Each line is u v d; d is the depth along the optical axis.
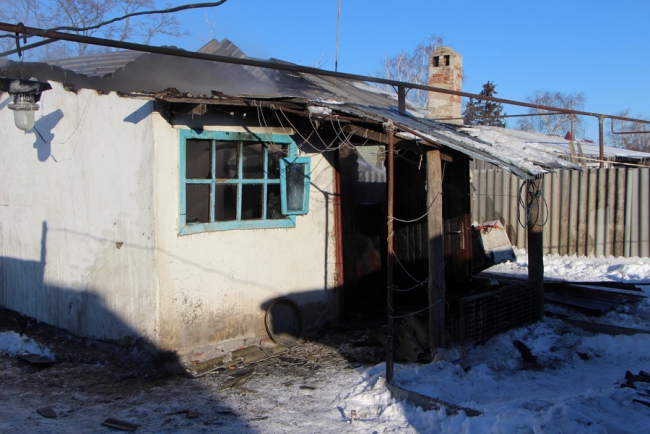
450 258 8.91
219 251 6.68
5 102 8.29
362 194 10.73
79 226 7.04
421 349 6.36
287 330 7.37
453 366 5.98
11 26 4.40
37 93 5.76
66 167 7.19
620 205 12.07
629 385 5.15
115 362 6.33
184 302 6.33
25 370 6.18
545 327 7.59
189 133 6.29
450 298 8.04
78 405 5.20
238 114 6.78
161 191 6.07
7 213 8.43
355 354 6.82
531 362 6.40
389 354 5.43
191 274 6.39
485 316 6.95
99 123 6.64
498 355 6.52
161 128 6.04
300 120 7.27
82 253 7.00
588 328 7.66
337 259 8.15
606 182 12.25
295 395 5.50
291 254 7.48
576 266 11.91
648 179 11.69
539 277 7.82
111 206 6.56
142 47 4.83
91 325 6.89
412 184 9.28
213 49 9.77
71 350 6.79
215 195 6.69
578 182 12.66
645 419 4.26
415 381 5.53
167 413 5.02
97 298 6.80
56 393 5.52
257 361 6.62
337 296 8.15
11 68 7.45
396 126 5.98
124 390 5.62
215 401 5.33
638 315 8.11
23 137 7.95
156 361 6.07
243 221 6.94
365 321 8.36
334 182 8.07
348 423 4.79
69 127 7.08
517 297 7.48
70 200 7.16
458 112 12.41
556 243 13.08
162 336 6.12
